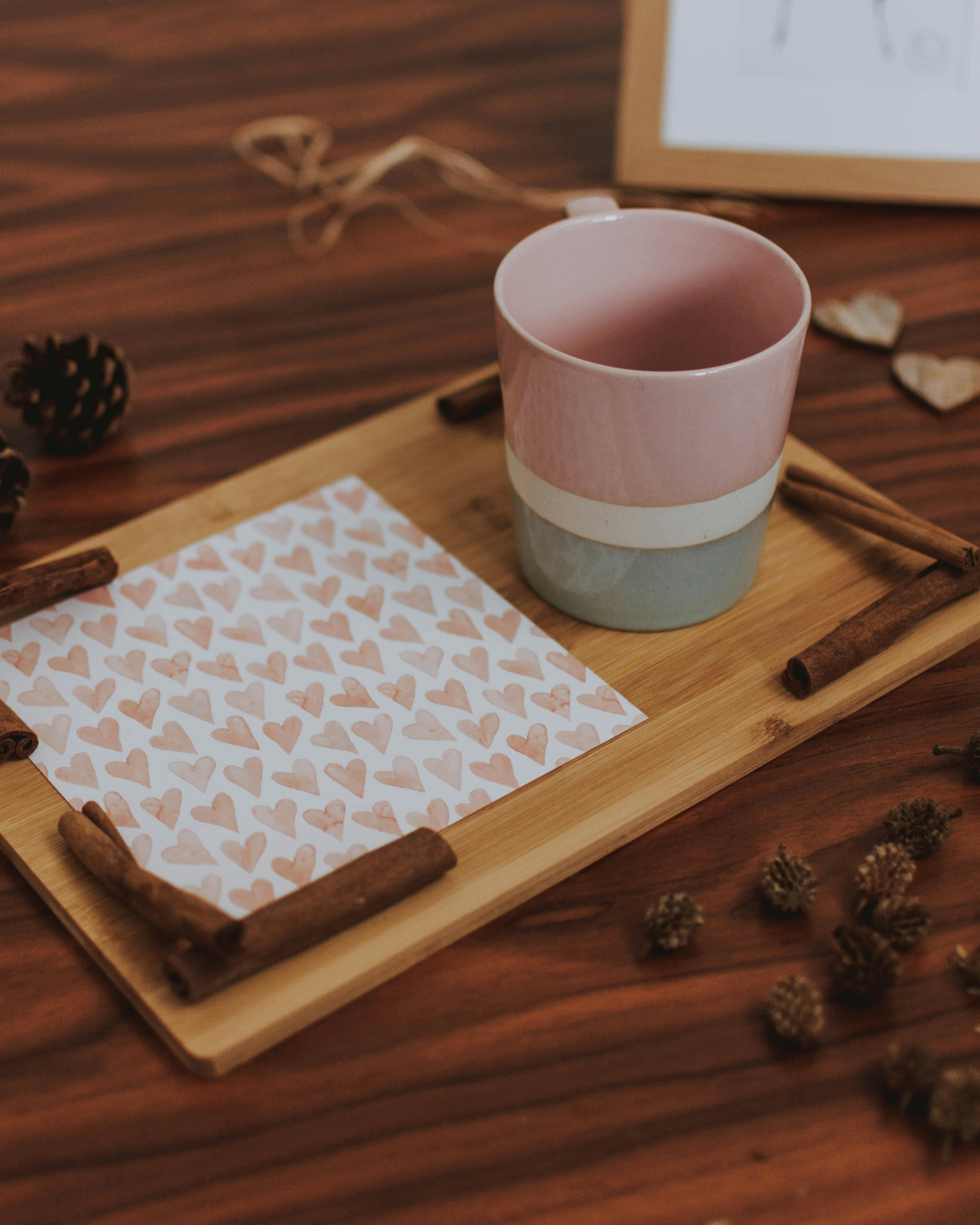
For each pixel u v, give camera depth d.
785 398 0.61
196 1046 0.56
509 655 0.65
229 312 0.82
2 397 0.77
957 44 0.83
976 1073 0.54
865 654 0.63
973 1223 0.53
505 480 0.72
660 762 0.62
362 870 0.58
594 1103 0.55
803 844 0.61
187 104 0.94
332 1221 0.54
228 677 0.65
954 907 0.59
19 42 0.99
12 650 0.66
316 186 0.89
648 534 0.62
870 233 0.85
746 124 0.85
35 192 0.88
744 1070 0.56
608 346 0.67
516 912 0.59
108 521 0.72
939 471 0.72
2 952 0.59
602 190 0.88
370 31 1.00
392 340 0.80
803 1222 0.53
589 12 1.01
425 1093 0.56
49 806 0.61
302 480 0.72
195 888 0.59
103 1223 0.54
